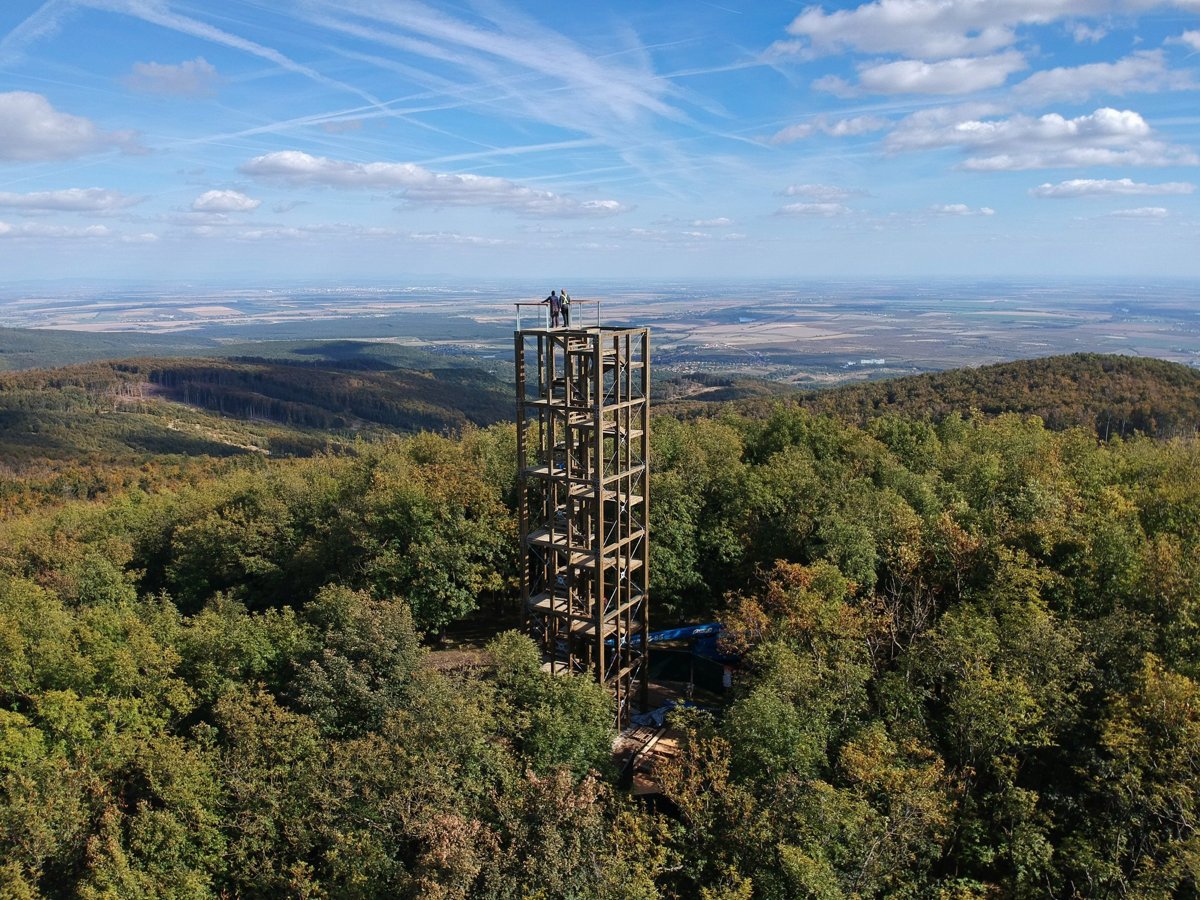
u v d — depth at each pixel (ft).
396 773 77.92
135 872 75.72
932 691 91.15
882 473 151.74
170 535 180.14
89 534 191.72
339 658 98.37
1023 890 73.61
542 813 70.49
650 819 77.51
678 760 82.07
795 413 181.98
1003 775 77.51
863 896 66.18
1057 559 108.68
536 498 152.46
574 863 66.85
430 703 85.56
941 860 79.15
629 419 98.89
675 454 155.63
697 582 133.39
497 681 93.25
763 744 76.64
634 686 115.44
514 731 86.07
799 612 96.84
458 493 145.79
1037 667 83.76
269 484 181.98
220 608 132.67
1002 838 77.15
